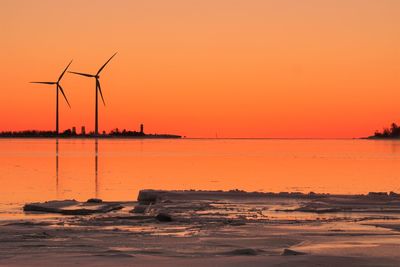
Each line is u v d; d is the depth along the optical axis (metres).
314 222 32.72
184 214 37.38
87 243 23.75
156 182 85.31
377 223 31.86
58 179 89.88
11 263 18.31
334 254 19.47
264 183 83.19
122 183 83.19
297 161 154.75
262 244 23.41
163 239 25.09
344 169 117.81
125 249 21.64
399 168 121.00
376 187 76.50
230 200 46.16
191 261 18.53
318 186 77.75
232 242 23.95
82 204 45.31
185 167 125.25
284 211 38.97
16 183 81.56
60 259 19.00
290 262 18.17
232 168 121.81
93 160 157.75
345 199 45.19
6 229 29.91
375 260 18.41
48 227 31.14
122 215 38.38
